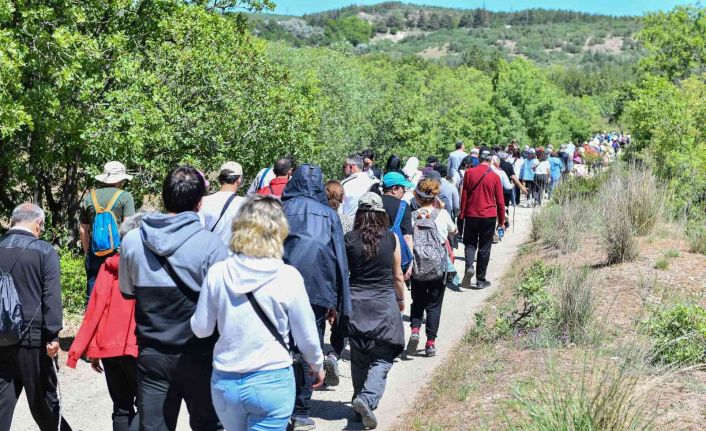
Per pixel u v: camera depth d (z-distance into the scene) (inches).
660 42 1501.0
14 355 196.9
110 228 270.1
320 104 1047.6
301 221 214.1
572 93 4899.1
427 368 297.9
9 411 199.0
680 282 356.8
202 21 546.9
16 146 430.6
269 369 145.3
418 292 314.2
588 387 200.5
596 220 510.9
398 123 1252.5
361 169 343.9
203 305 149.2
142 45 520.4
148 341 162.4
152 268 161.6
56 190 552.1
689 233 457.4
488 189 435.8
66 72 376.8
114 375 196.2
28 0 383.6
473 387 244.2
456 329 357.1
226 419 149.4
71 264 382.3
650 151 668.1
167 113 478.3
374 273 234.4
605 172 677.3
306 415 223.8
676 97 746.8
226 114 529.3
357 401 225.1
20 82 370.9
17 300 193.6
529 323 304.8
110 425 242.2
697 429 187.5
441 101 2282.2
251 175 587.5
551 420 187.6
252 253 145.9
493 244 614.2
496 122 1955.0
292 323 149.1
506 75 1998.0
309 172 221.1
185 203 168.2
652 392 212.4
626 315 310.2
